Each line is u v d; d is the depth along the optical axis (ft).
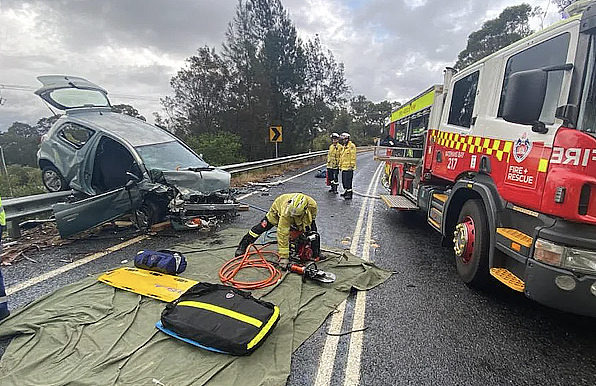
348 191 32.07
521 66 11.63
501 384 7.85
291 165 65.10
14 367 7.84
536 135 9.95
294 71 102.17
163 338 9.00
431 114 19.49
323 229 21.24
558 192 8.66
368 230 21.29
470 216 13.42
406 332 9.88
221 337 8.38
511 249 10.27
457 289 12.95
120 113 24.02
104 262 14.85
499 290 12.92
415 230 21.56
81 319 9.85
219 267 14.11
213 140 72.33
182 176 19.33
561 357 8.91
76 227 16.85
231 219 22.81
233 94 89.20
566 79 9.06
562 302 8.61
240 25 92.89
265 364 8.13
